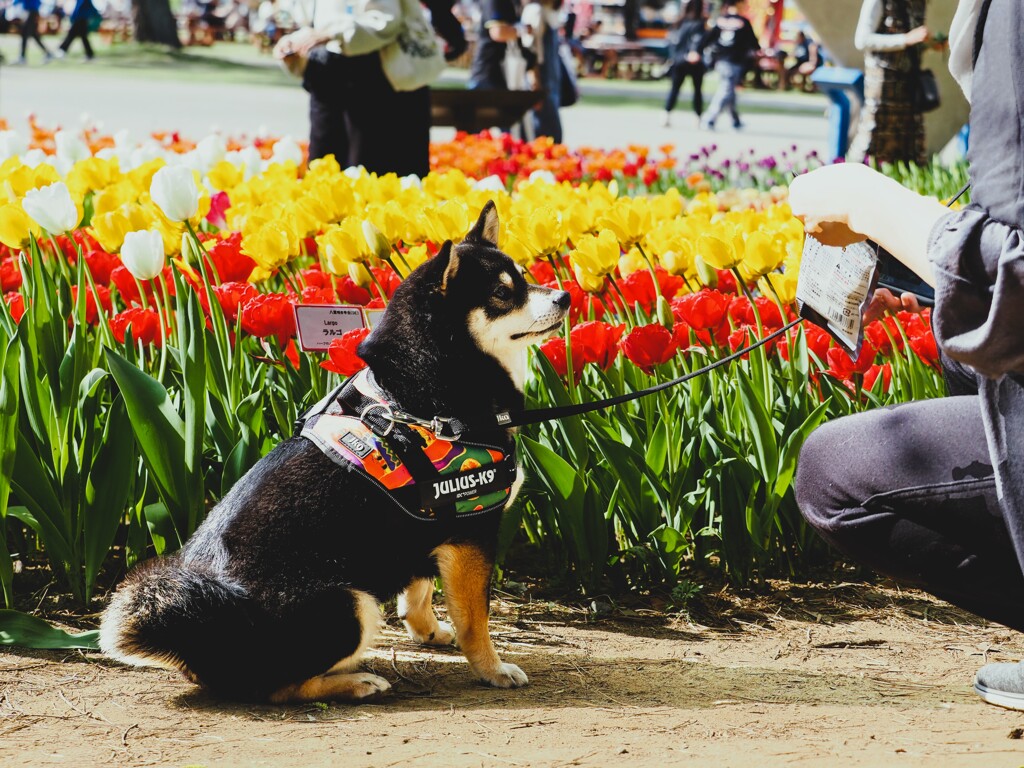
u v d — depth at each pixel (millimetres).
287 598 3357
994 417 2697
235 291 4781
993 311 2518
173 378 4734
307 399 4648
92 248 5926
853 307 3400
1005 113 2547
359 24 8805
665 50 45281
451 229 5066
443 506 3539
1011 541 3096
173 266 4871
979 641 4246
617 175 12703
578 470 4453
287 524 3416
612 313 5512
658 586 4672
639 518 4598
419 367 3623
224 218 7055
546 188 6684
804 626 4363
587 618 4395
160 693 3568
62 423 4246
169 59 41625
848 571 4895
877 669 3936
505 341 3758
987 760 2998
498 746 3156
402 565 3586
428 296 3648
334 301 4988
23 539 4535
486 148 11703
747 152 19750
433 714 3443
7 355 4078
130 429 4117
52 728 3254
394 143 9422
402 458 3490
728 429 4859
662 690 3676
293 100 29500
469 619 3695
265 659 3373
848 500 3330
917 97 13031
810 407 4824
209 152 7949
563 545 4688
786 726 3332
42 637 3883
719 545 4816
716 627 4344
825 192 3031
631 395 3799
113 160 6648
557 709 3494
